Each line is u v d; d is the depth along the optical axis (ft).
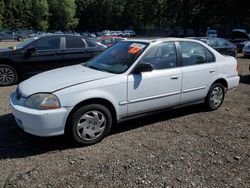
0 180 11.85
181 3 193.77
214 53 20.36
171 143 15.31
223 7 171.32
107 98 15.11
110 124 15.53
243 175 12.41
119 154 14.05
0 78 28.63
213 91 20.34
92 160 13.46
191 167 12.94
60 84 14.57
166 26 218.79
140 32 253.03
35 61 29.35
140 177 12.10
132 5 257.96
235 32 84.53
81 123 14.61
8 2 248.93
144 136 16.20
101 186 11.48
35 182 11.71
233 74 21.35
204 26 182.80
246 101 23.62
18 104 14.61
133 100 16.15
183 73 18.10
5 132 16.55
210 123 18.37
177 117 19.33
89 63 18.20
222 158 13.80
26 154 14.02
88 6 302.45
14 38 184.75
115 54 17.75
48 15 272.72
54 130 14.01
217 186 11.59
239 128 17.61
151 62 16.89
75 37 31.40
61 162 13.28
